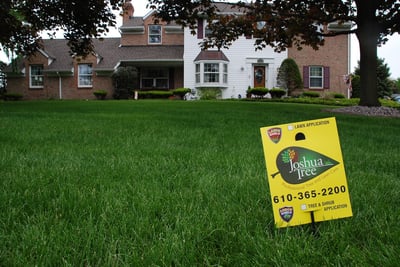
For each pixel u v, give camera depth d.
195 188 2.30
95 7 12.73
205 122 6.93
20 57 23.41
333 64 23.19
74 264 1.31
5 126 5.96
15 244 1.45
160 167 2.94
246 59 22.81
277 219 1.55
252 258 1.36
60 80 24.16
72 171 2.74
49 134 4.99
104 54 24.61
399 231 1.55
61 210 1.86
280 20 11.17
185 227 1.60
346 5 12.51
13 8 13.01
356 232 1.60
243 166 2.94
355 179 2.55
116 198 2.06
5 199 2.00
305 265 1.28
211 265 1.32
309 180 1.55
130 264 1.30
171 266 1.31
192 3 12.05
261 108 11.88
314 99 19.55
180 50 24.44
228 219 1.75
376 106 11.66
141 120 7.23
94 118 7.63
